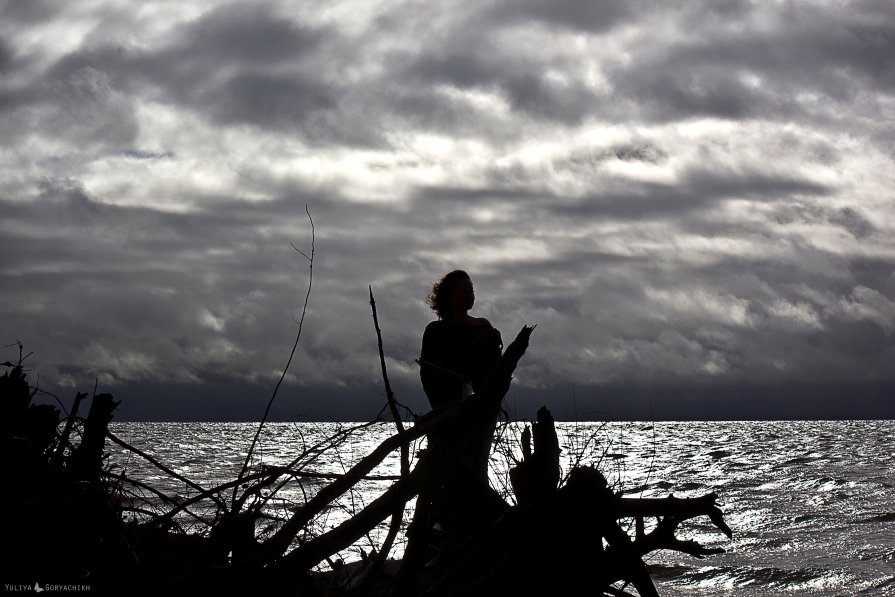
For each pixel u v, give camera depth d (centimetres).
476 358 475
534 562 339
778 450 5319
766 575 1145
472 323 491
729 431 11931
